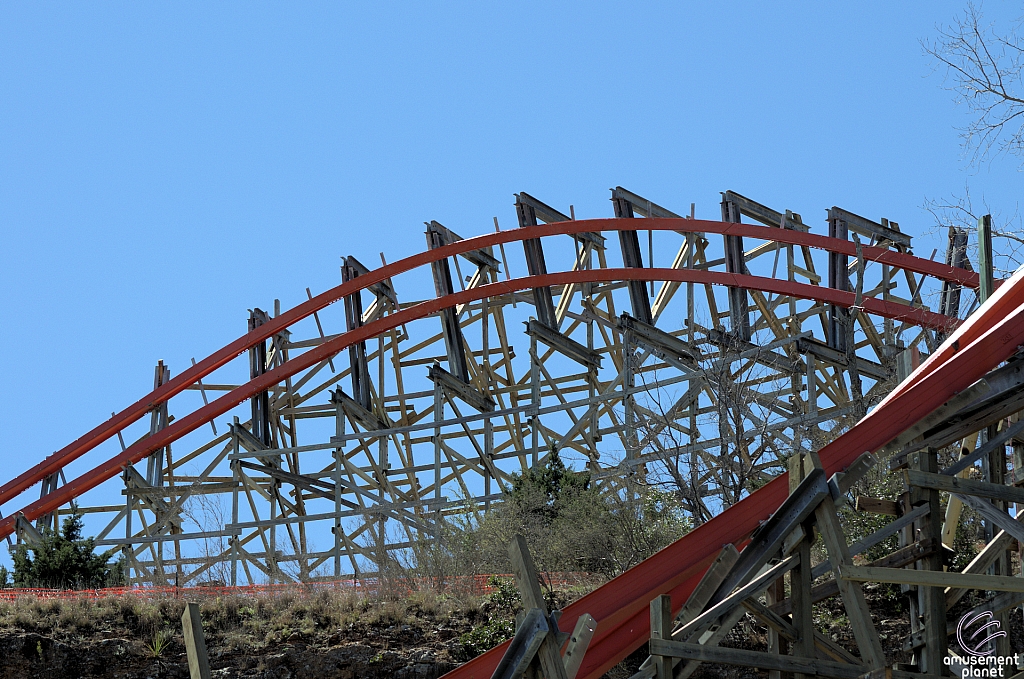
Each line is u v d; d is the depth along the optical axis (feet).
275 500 190.29
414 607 133.69
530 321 188.85
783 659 68.54
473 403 192.13
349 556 180.14
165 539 181.57
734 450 144.87
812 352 179.63
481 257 195.00
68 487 191.62
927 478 72.90
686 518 141.90
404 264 194.08
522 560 59.21
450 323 192.24
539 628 57.88
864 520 122.72
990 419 77.00
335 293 195.31
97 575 152.87
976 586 66.18
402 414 196.44
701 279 186.09
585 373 197.88
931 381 73.61
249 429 196.75
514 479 162.50
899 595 118.52
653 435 146.82
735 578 70.38
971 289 183.93
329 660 125.39
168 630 129.90
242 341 197.16
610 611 72.69
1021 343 73.10
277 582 154.61
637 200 197.36
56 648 126.62
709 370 157.69
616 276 188.03
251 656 126.82
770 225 194.90
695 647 67.77
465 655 124.26
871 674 65.57
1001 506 82.58
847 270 188.14
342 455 189.06
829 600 121.29
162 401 197.88
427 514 174.09
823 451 72.59
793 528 70.23
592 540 139.85
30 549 156.97
